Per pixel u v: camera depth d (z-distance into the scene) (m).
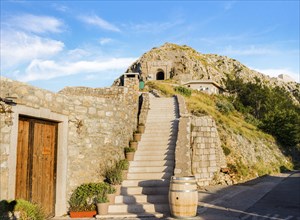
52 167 9.59
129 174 11.96
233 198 12.56
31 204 7.65
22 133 8.33
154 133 15.55
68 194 9.92
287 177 21.73
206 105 30.67
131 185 11.32
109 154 11.80
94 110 11.29
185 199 8.90
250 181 18.72
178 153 12.52
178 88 34.03
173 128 15.84
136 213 9.52
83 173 10.49
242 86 61.62
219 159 18.58
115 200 10.27
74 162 10.25
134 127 15.63
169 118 17.86
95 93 17.66
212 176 17.45
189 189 8.96
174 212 9.01
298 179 20.20
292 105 62.75
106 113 11.91
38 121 9.02
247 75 108.88
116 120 12.59
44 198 9.09
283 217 9.29
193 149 17.09
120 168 11.75
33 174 8.66
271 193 14.15
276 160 27.72
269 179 20.17
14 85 7.84
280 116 34.66
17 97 7.87
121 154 12.82
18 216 7.09
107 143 11.76
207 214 9.46
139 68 79.88
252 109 50.56
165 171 12.23
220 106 34.38
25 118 8.48
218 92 62.19
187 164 11.60
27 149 8.48
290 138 33.28
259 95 56.66
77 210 9.47
